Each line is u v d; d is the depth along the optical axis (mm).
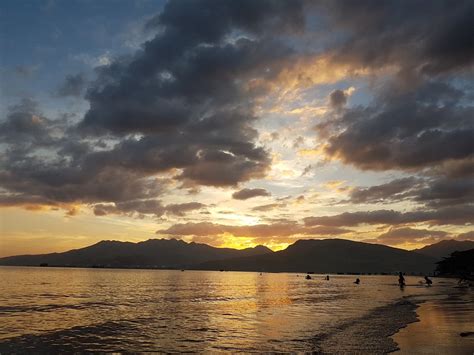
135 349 22703
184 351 21984
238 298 64438
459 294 68062
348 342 23266
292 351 21328
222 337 26375
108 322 34469
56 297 62094
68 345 24016
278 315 39469
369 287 104938
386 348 21141
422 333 26016
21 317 37844
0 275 154250
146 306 49500
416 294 69000
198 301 58125
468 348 20906
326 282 152125
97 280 129875
